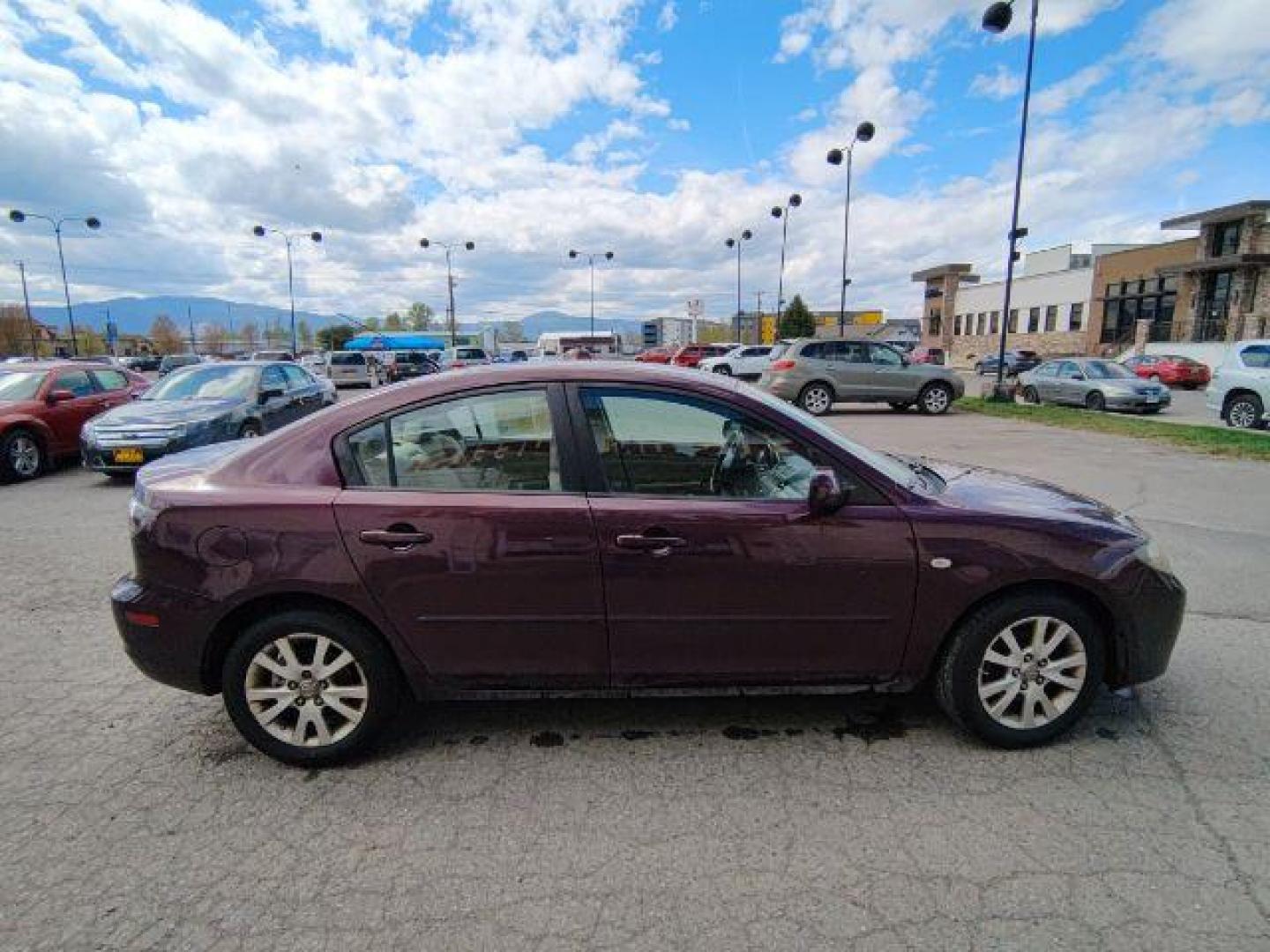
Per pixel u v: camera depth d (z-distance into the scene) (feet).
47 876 7.54
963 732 10.19
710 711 10.84
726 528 9.17
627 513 9.16
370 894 7.26
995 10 52.70
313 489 9.29
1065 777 9.13
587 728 10.43
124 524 23.43
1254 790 8.83
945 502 9.66
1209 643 13.07
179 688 9.50
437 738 10.21
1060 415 52.65
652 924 6.84
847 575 9.30
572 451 9.46
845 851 7.82
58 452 33.78
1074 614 9.52
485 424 9.51
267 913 7.01
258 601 9.35
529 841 8.04
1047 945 6.54
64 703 11.33
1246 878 7.35
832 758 9.60
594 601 9.22
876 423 50.83
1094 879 7.36
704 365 96.73
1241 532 20.63
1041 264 196.44
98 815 8.55
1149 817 8.32
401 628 9.22
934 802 8.64
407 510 9.12
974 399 68.54
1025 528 9.41
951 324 212.84
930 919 6.86
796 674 9.60
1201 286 121.39
